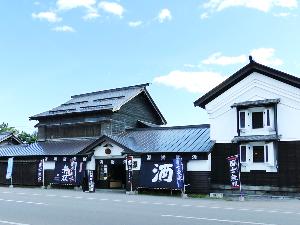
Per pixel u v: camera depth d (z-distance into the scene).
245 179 24.80
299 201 20.92
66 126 36.66
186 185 25.44
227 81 26.14
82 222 11.44
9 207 15.66
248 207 16.70
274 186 23.80
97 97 39.47
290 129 23.78
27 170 34.19
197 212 14.30
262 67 24.84
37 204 17.02
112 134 33.75
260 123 24.91
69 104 39.72
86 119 35.50
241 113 25.47
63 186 31.75
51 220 11.85
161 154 26.95
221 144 26.11
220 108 26.59
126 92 38.16
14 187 33.16
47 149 34.69
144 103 39.91
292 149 23.56
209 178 25.31
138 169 27.67
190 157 26.02
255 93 25.33
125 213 13.81
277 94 24.52
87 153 30.44
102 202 18.50
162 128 32.84
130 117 37.06
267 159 24.03
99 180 31.23
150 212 14.17
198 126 30.89
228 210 15.17
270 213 14.25
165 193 26.20
